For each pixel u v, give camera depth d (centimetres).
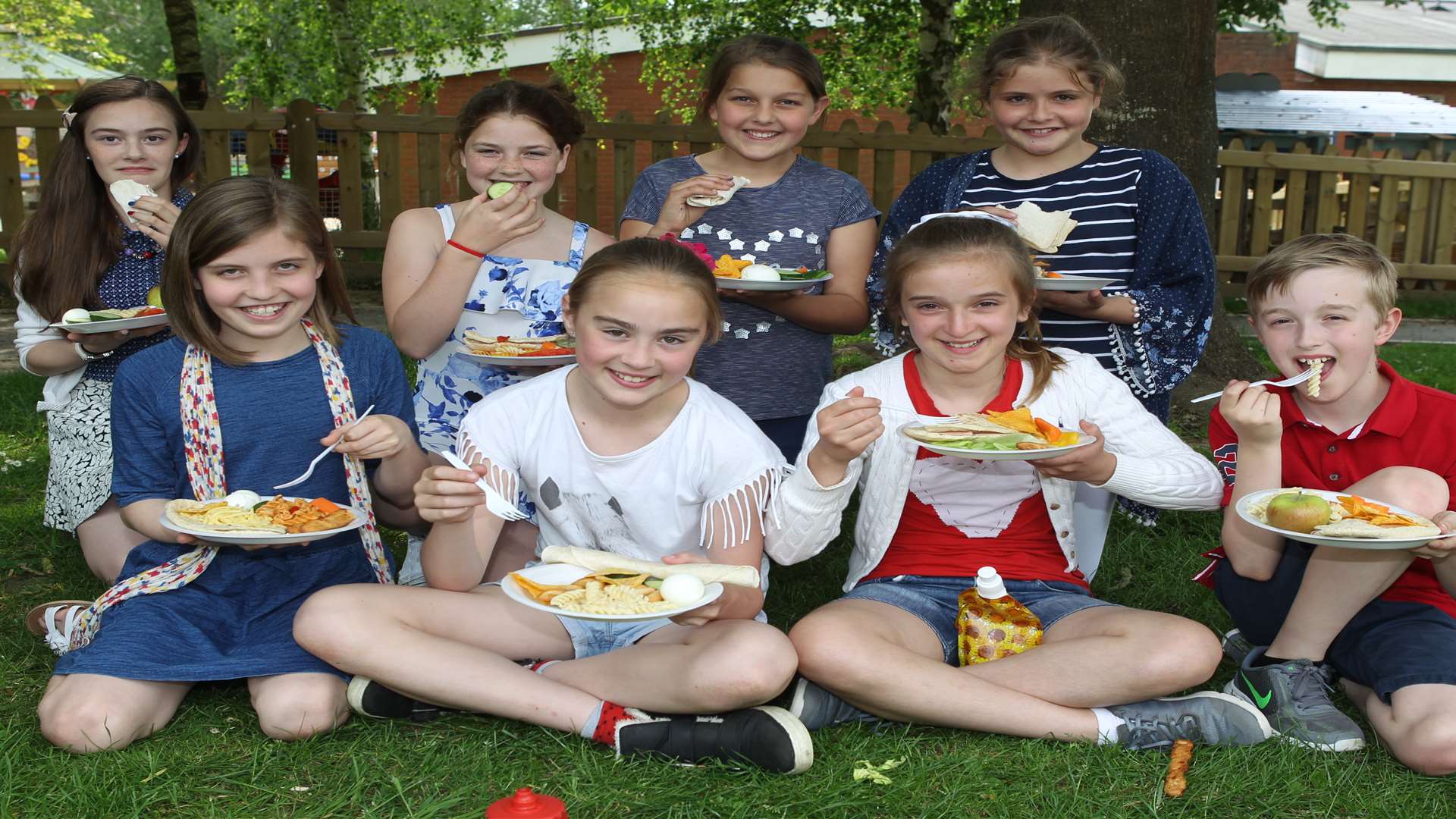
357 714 281
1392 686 263
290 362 313
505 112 362
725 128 392
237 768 257
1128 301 358
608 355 273
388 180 1029
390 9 1831
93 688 264
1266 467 292
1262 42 2272
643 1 1647
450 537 286
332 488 319
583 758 258
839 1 1359
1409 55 2169
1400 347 882
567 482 300
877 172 1016
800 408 405
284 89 1905
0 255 971
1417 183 1123
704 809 242
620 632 296
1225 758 262
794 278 371
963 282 294
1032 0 650
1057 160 382
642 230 409
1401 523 254
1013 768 258
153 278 385
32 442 548
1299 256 286
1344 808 247
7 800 239
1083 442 276
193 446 303
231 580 299
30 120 959
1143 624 273
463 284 354
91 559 365
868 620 281
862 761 262
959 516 314
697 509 301
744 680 255
